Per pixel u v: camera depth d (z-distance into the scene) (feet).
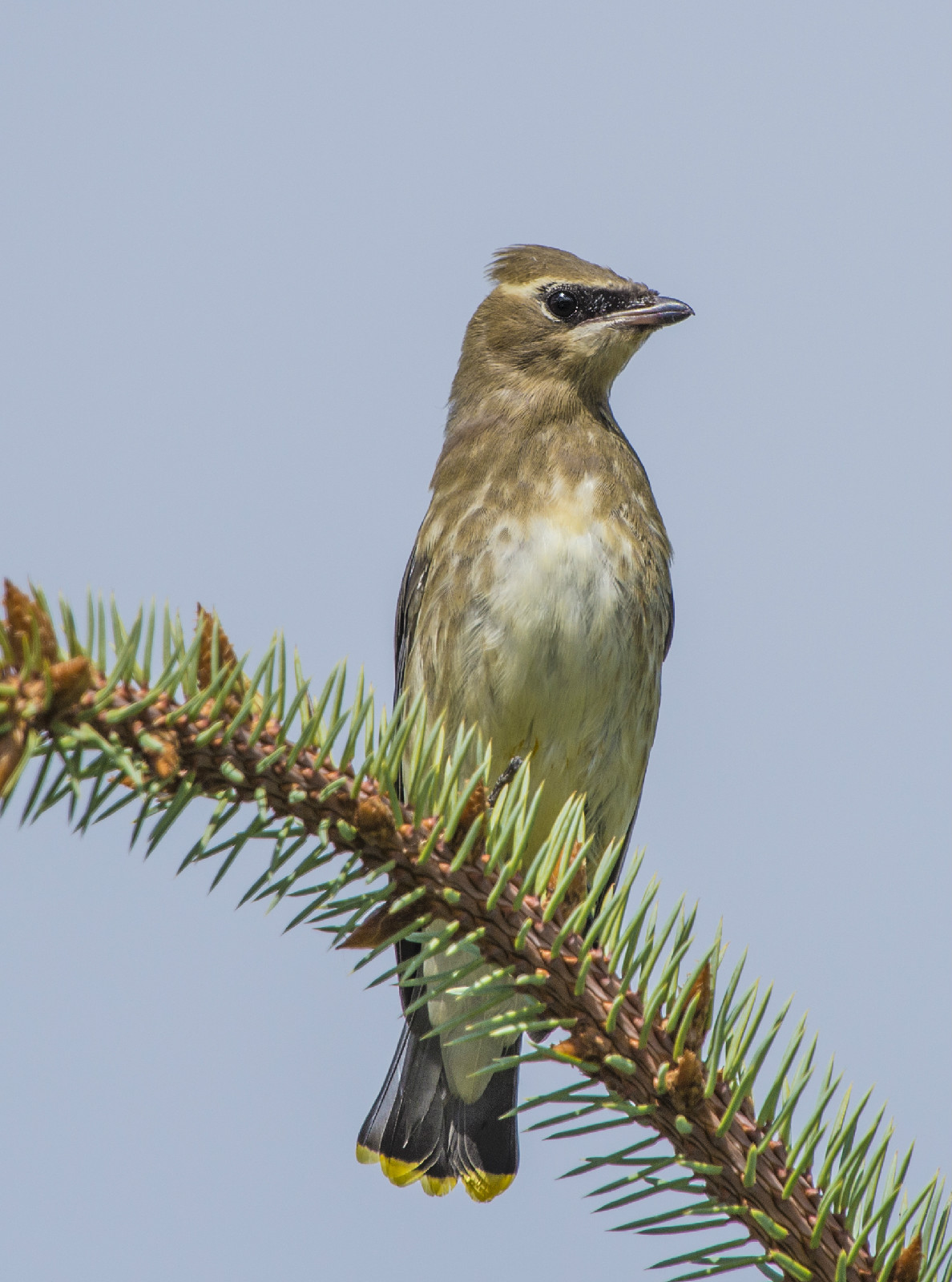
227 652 20.29
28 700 17.62
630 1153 19.57
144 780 19.07
